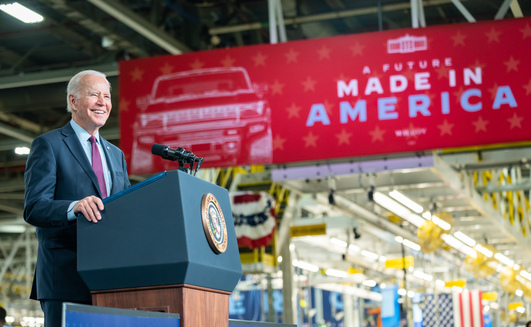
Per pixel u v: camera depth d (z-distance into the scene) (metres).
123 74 9.49
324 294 36.88
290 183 13.50
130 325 2.08
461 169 13.49
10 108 13.52
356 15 12.82
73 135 2.95
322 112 8.99
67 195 2.85
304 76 9.09
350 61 9.02
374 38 9.01
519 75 8.64
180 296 2.35
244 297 29.69
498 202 18.81
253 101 9.17
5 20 12.44
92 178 2.89
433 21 13.09
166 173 2.40
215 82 9.27
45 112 15.73
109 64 12.28
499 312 35.88
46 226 2.65
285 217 16.34
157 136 9.30
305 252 26.17
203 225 2.46
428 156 10.84
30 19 9.78
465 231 20.69
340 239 22.45
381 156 10.92
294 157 8.97
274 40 9.54
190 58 9.39
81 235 2.44
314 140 8.96
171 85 9.38
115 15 10.15
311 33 12.88
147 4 12.05
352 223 20.20
